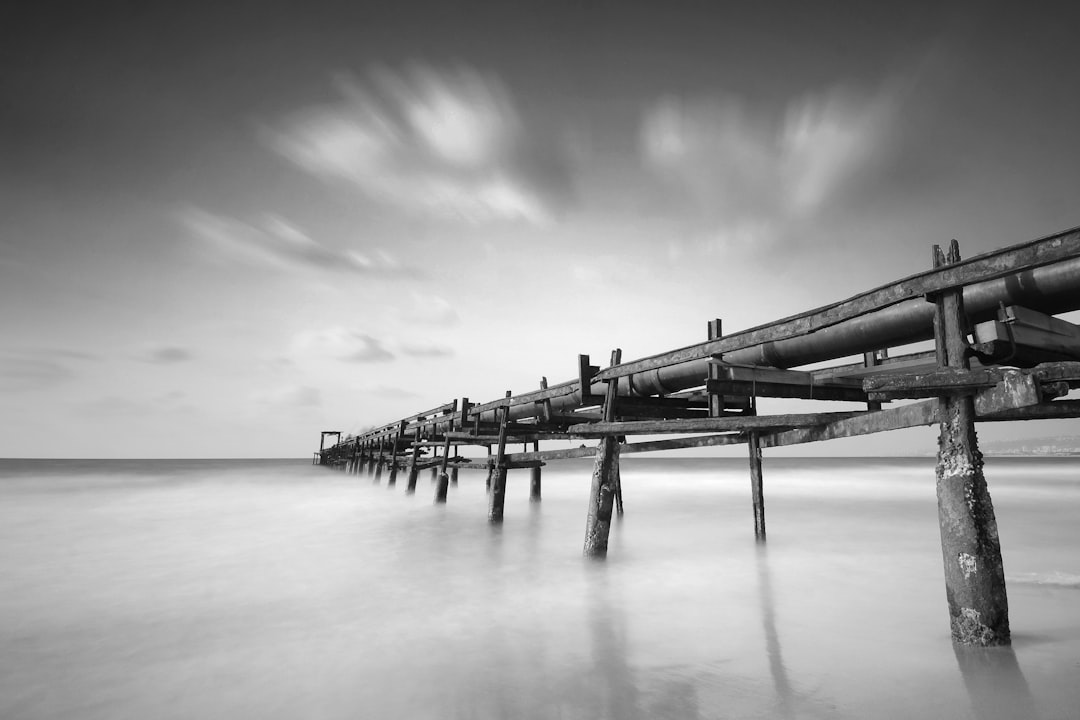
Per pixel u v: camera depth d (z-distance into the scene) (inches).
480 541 354.3
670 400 301.0
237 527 437.4
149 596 223.3
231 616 194.9
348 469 1742.1
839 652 149.1
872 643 155.6
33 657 157.2
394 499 702.5
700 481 1298.0
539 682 133.8
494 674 139.6
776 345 233.3
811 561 282.7
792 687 126.7
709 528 410.3
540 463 452.8
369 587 234.2
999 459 4926.2
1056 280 141.5
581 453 350.0
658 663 144.9
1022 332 135.8
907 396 147.9
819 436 219.9
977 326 132.8
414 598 216.1
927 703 115.6
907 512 535.5
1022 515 513.7
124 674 144.4
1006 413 150.0
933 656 141.2
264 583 244.1
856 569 263.1
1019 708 112.1
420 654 155.1
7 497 805.2
